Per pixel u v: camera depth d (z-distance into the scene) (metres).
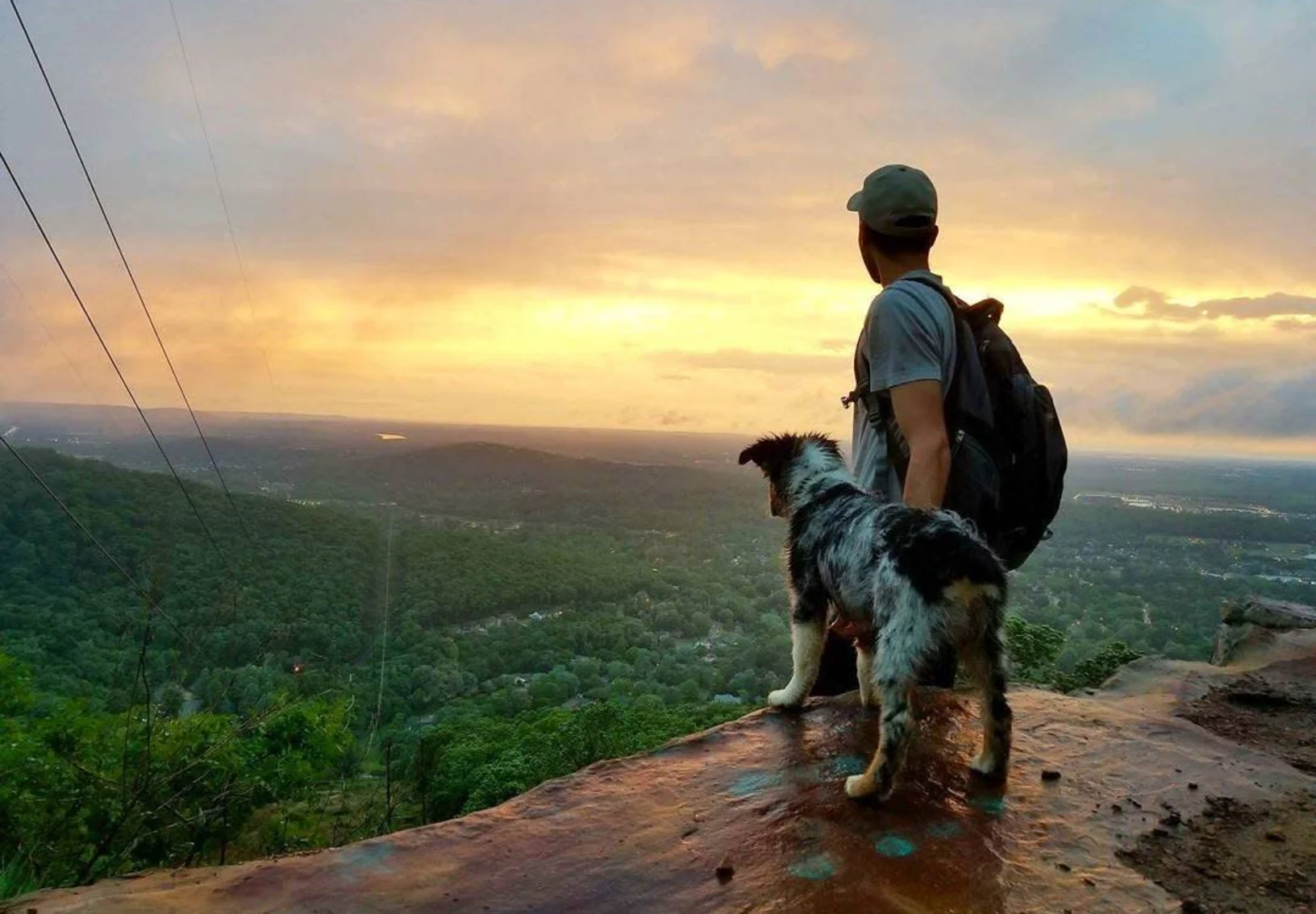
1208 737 3.19
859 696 3.51
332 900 2.00
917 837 2.33
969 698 3.48
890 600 2.70
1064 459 3.43
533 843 2.30
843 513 3.13
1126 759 2.94
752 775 2.76
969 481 3.25
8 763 6.92
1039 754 2.96
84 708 9.12
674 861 2.20
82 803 6.46
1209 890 2.10
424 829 2.37
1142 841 2.35
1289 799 2.65
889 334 3.17
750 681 55.91
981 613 2.65
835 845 2.27
